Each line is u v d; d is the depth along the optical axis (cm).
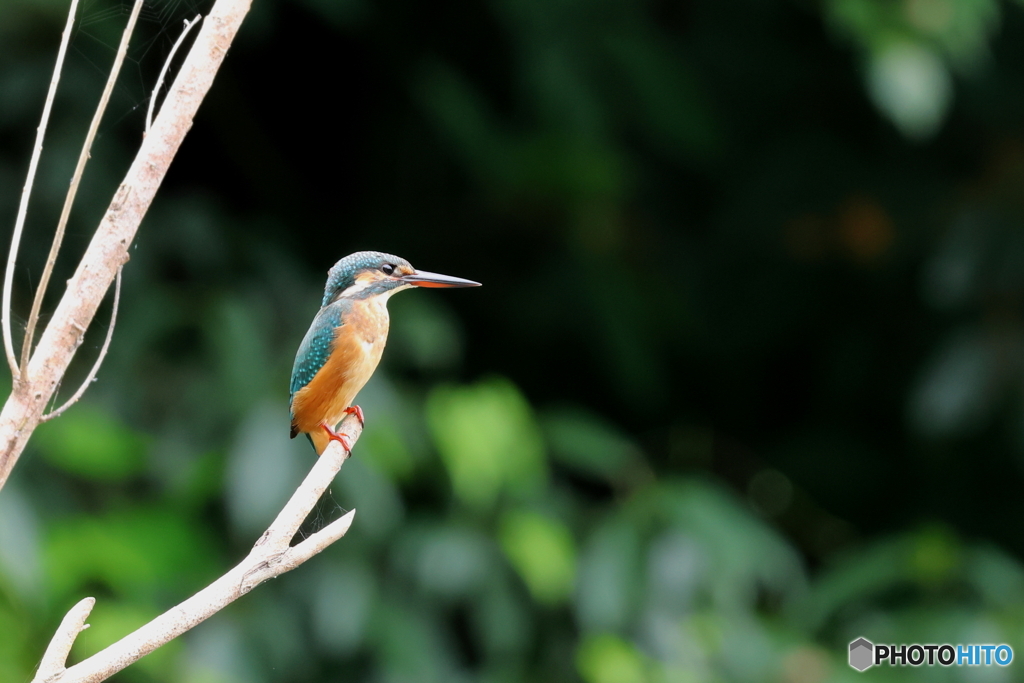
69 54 979
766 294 1305
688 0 1240
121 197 288
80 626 288
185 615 285
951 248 1114
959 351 1112
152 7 518
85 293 286
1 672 735
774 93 1273
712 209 1309
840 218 1231
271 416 891
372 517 885
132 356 948
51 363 283
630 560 956
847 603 1062
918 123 1000
